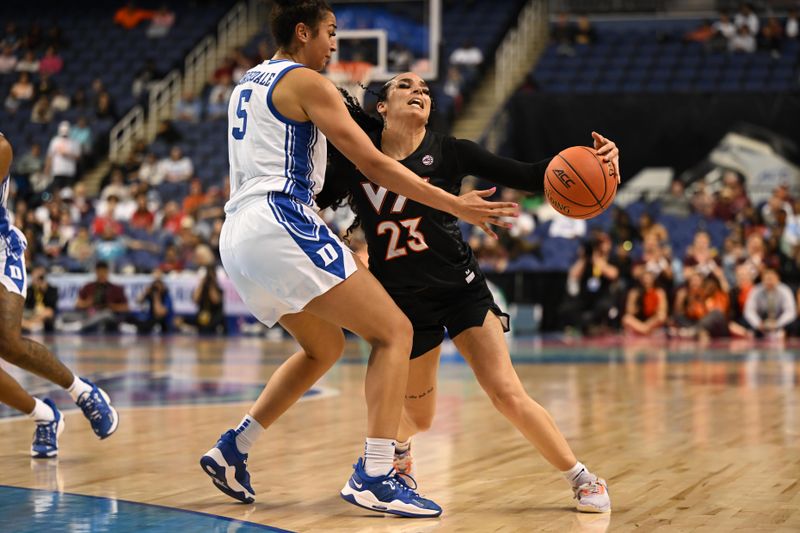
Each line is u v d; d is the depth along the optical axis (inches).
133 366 482.9
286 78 168.9
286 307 172.9
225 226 173.9
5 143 207.5
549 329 732.0
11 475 206.7
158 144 948.6
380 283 184.4
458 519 168.6
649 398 349.7
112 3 1125.1
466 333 183.3
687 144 860.0
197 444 248.7
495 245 746.8
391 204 180.2
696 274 693.3
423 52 866.8
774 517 167.5
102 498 183.3
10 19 1115.9
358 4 883.4
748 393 364.8
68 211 824.9
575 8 1052.5
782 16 999.0
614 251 735.1
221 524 163.0
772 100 847.1
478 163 183.5
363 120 188.4
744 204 792.3
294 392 182.7
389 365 171.0
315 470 213.9
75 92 1027.3
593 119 871.1
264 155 169.6
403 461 201.6
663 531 158.2
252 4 1122.0
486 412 310.2
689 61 953.5
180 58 1055.6
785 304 686.5
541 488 194.4
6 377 221.5
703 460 223.6
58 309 757.3
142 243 795.4
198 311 738.8
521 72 995.9
